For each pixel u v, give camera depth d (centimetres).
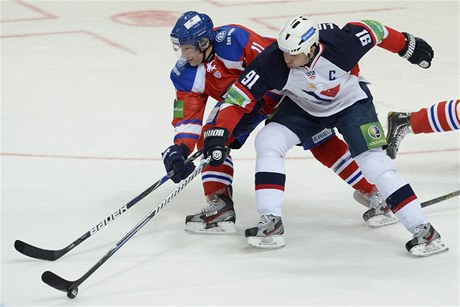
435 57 3062
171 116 2539
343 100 1612
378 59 3061
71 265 1603
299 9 3775
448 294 1441
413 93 2675
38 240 1717
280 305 1408
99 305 1432
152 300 1443
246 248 1673
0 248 1681
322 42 1552
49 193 1969
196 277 1536
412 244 1596
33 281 1534
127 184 2033
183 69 1691
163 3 3962
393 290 1461
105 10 3850
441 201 1766
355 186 1772
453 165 2109
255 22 3581
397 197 1592
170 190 2006
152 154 2231
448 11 3719
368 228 1764
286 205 1894
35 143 2306
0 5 3919
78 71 2998
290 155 2206
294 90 1595
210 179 1747
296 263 1594
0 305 1438
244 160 2189
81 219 1823
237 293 1460
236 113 1609
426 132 1972
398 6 3806
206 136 1609
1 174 2086
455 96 2641
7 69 3023
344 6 3812
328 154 1767
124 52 3228
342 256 1623
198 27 1614
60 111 2580
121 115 2542
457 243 1656
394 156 2014
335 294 1448
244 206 1905
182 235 1750
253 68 1571
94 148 2270
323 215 1838
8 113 2561
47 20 3681
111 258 1634
